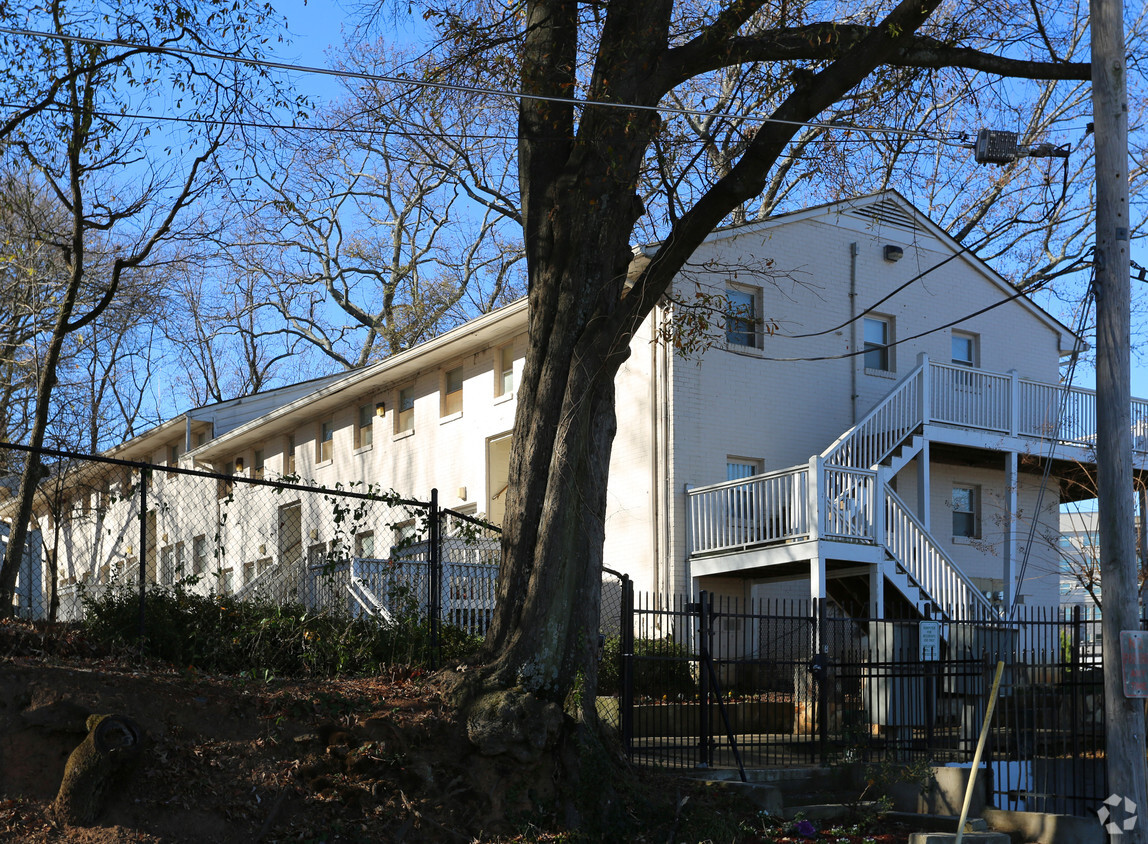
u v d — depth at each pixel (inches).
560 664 426.9
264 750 379.2
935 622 607.5
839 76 462.3
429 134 607.2
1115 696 398.9
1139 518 917.8
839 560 755.4
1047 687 507.8
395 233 1653.5
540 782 402.3
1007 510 898.1
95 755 339.3
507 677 422.0
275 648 479.2
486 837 380.8
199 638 457.7
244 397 1368.1
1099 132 430.6
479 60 541.6
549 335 458.0
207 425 1384.1
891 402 833.5
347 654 485.4
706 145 522.6
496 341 998.4
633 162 458.6
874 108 560.1
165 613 464.1
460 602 646.5
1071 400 949.8
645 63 461.4
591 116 455.5
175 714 378.6
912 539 786.2
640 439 861.8
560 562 431.8
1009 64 496.1
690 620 606.2
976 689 563.5
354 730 393.7
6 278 807.7
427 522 521.3
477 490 999.0
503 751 398.6
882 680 606.2
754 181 455.2
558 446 438.9
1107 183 426.3
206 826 348.2
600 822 406.0
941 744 582.9
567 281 454.0
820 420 912.9
